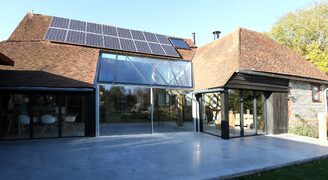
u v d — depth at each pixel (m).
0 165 8.71
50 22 18.77
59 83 13.77
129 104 15.74
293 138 14.54
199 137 14.80
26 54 15.51
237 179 7.59
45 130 14.10
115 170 8.17
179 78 17.77
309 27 29.84
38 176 7.56
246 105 15.79
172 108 17.05
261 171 8.35
